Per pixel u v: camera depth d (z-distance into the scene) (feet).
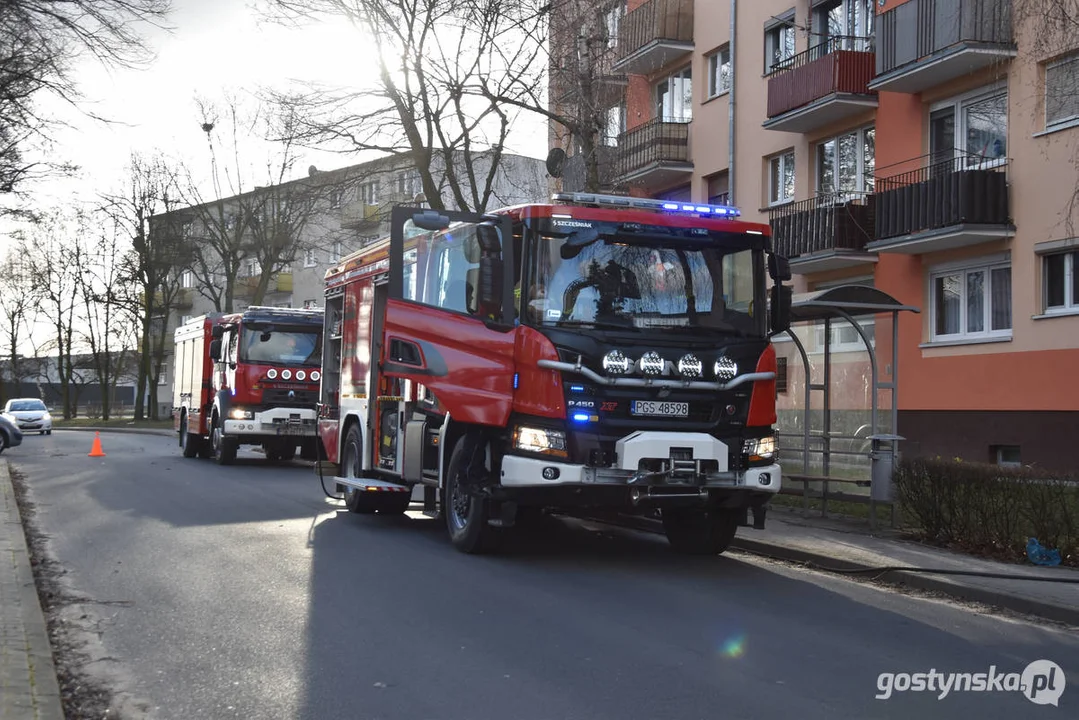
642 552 37.19
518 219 33.09
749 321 33.91
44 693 18.11
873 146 76.84
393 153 74.18
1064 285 60.85
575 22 64.44
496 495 33.30
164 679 20.26
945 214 64.28
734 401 33.09
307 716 17.93
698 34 95.25
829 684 20.03
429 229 34.14
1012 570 31.48
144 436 155.22
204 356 85.87
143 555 34.73
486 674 20.45
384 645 22.72
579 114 64.69
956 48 62.69
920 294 70.18
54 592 28.50
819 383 48.34
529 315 32.37
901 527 40.34
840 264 75.87
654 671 20.75
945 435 67.82
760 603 27.91
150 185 161.17
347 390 47.52
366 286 45.44
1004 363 63.72
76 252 210.38
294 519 44.73
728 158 91.20
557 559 34.91
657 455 31.73
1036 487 33.32
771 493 33.53
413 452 39.22
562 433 31.63
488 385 33.32
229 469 75.31
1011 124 63.46
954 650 23.00
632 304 32.71
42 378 279.08
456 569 32.40
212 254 204.54
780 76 80.53
